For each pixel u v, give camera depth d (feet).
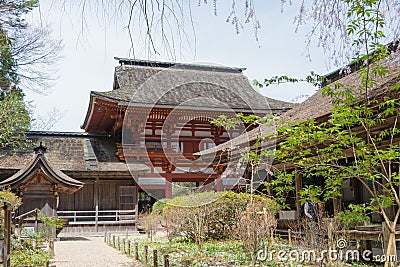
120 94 67.62
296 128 20.70
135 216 70.13
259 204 37.22
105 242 52.95
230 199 40.81
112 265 33.47
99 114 77.82
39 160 53.06
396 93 20.17
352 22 15.62
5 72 51.34
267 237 35.04
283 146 22.38
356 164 19.27
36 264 32.76
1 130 55.98
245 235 31.68
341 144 21.08
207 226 43.16
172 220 43.73
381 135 21.47
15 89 53.78
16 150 72.28
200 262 31.89
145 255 32.60
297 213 42.11
